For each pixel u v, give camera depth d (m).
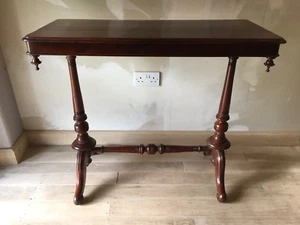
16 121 1.63
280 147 1.75
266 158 1.66
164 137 1.73
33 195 1.37
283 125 1.73
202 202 1.34
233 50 0.98
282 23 1.42
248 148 1.75
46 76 1.56
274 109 1.67
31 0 1.37
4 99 1.50
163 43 0.96
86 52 0.98
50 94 1.62
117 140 1.74
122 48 0.98
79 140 1.36
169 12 1.40
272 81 1.58
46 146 1.74
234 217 1.26
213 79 1.57
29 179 1.47
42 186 1.43
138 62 1.52
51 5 1.39
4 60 1.51
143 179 1.49
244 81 1.58
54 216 1.26
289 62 1.52
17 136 1.63
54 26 1.15
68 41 0.95
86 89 1.60
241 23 1.27
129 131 1.72
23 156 1.65
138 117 1.69
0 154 1.55
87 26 1.17
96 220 1.24
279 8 1.39
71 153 1.69
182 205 1.32
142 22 1.28
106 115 1.68
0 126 1.48
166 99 1.63
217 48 0.98
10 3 1.38
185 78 1.56
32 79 1.57
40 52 0.98
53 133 1.72
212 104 1.65
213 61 1.52
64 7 1.39
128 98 1.62
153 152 1.44
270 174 1.53
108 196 1.37
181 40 0.96
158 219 1.25
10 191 1.39
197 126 1.72
